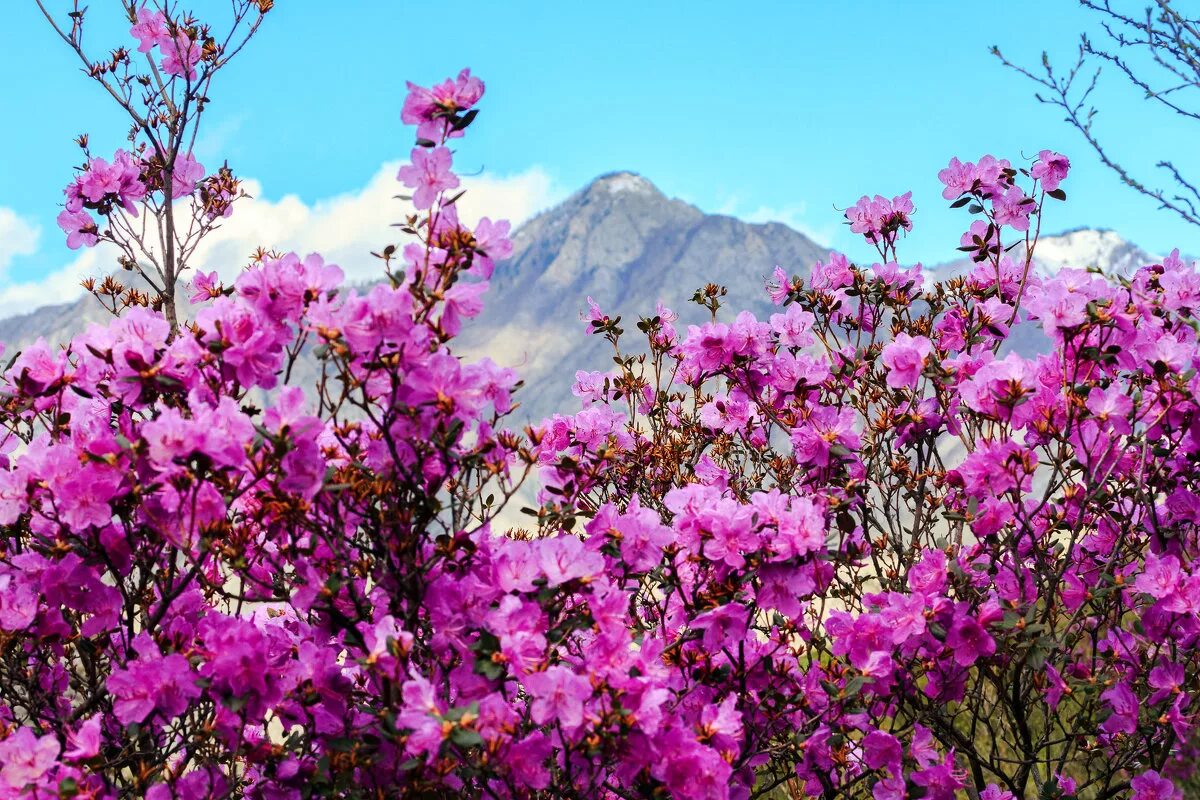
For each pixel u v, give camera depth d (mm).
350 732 2258
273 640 2432
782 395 3557
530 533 2844
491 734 2098
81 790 2051
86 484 2176
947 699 2953
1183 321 2930
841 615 2756
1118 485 3197
